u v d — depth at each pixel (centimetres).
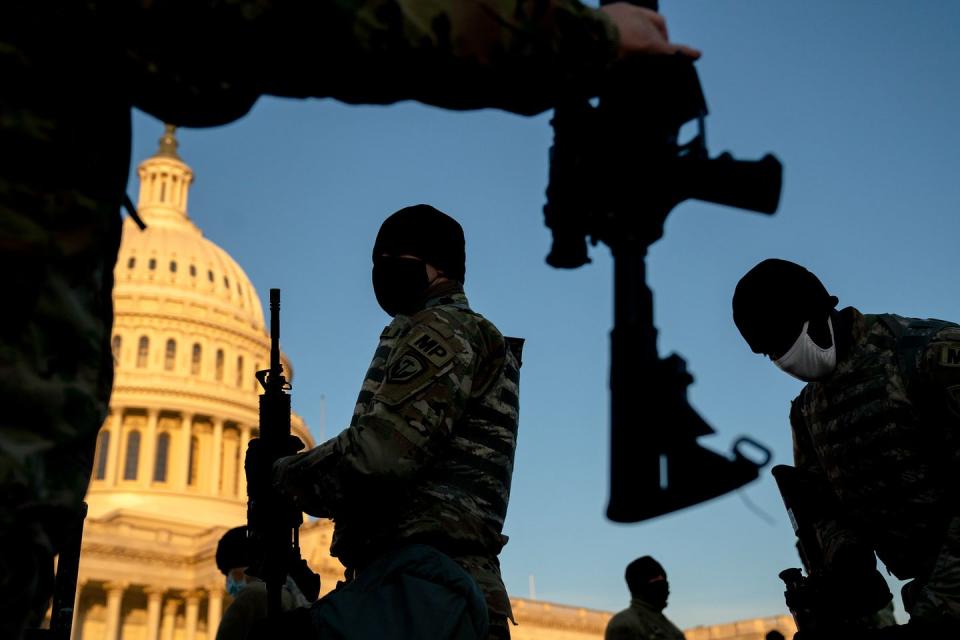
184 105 165
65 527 147
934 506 326
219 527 7162
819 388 356
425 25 157
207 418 8544
